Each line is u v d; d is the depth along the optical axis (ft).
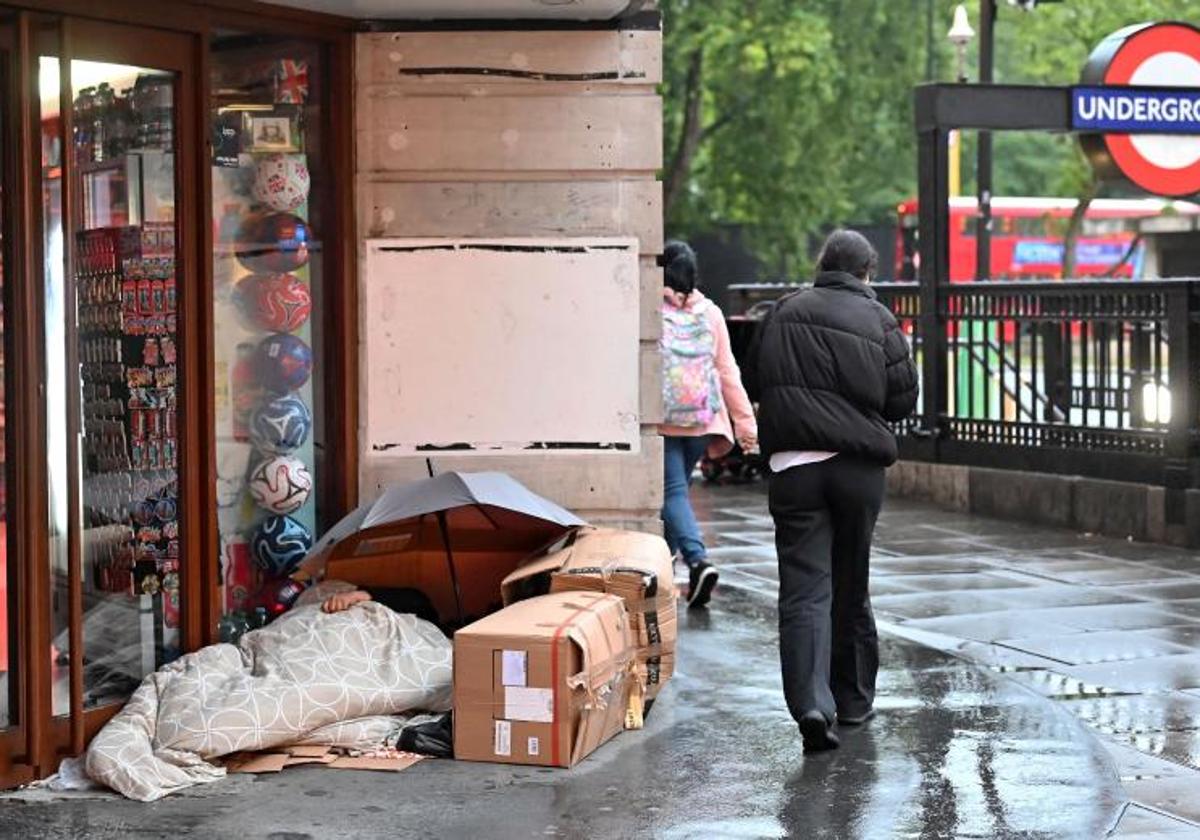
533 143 25.13
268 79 23.88
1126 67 45.65
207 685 20.81
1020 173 154.10
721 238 125.39
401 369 25.21
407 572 25.13
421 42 24.93
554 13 24.61
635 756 21.18
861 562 22.17
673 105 111.75
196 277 22.17
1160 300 38.47
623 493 25.48
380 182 25.11
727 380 31.60
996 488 43.42
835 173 117.39
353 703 21.16
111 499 21.13
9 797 19.48
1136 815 19.25
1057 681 25.73
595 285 25.29
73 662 20.31
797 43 103.76
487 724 20.70
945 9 118.62
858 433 21.42
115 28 20.99
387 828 18.34
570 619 21.07
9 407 19.81
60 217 20.26
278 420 24.27
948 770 20.66
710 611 30.78
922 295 45.85
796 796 19.58
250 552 24.16
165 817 18.72
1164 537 38.52
